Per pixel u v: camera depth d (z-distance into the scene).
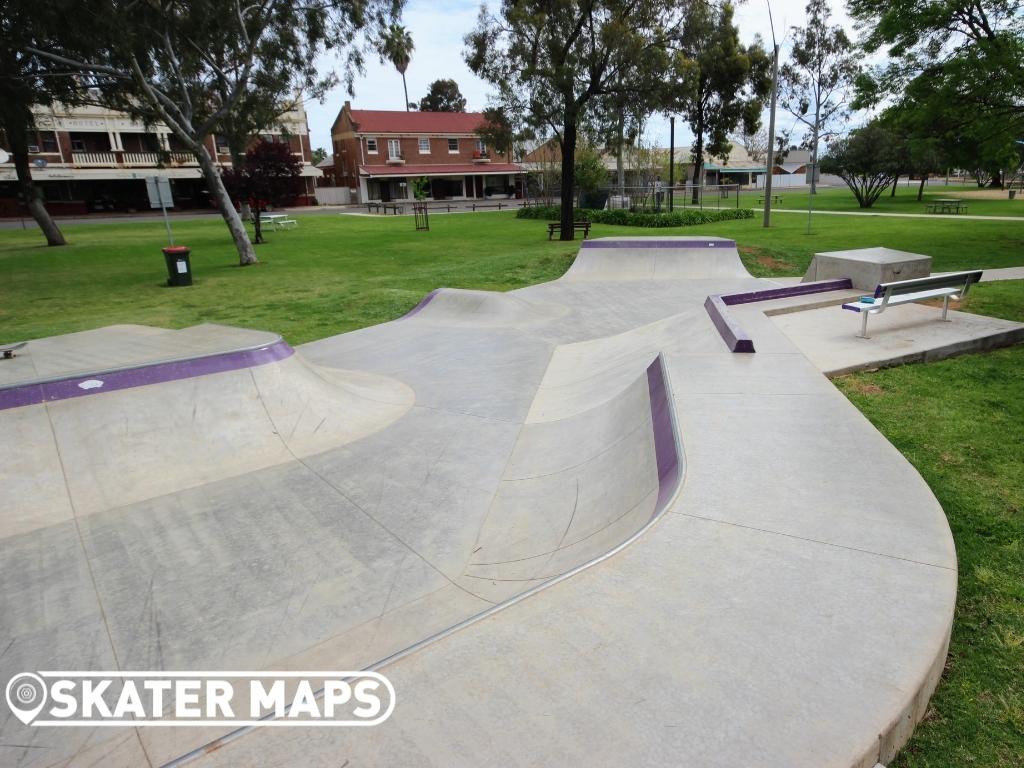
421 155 56.12
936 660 2.17
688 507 3.22
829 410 4.55
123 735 2.56
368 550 3.91
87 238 27.56
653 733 1.86
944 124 15.57
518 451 5.37
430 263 18.20
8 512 4.38
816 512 3.15
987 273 11.34
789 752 1.79
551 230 23.20
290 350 6.59
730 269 14.24
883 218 25.28
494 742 1.86
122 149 45.22
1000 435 4.52
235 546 3.99
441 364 8.08
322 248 22.45
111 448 5.04
